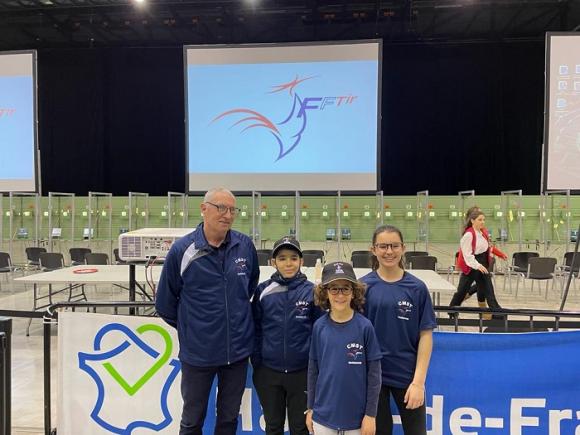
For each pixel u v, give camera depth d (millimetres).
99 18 11320
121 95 13688
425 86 13289
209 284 2178
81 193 13750
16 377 4082
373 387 1979
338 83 6723
